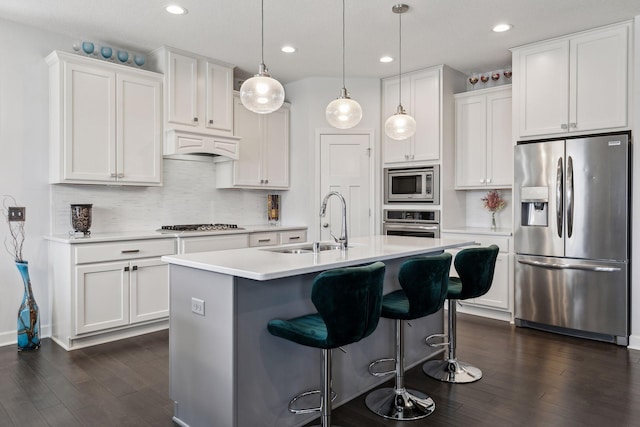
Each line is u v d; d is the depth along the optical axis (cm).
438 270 233
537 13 339
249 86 252
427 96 475
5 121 350
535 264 384
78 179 358
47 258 371
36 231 365
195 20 350
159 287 380
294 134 526
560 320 374
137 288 367
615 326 348
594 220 356
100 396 258
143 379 283
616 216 346
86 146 362
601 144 351
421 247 289
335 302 180
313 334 190
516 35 382
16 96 355
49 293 370
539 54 395
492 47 411
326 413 208
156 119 405
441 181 465
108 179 375
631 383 275
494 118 456
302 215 518
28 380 280
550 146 377
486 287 281
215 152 439
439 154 467
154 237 376
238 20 350
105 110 372
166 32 374
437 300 238
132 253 363
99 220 399
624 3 321
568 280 370
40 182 367
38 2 317
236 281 200
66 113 351
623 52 350
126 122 385
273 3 321
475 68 479
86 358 320
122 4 321
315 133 507
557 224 374
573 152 364
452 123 481
